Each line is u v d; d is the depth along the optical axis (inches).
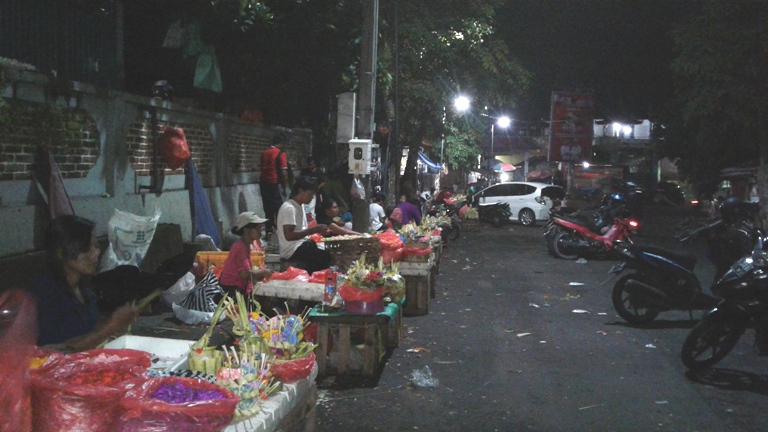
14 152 270.2
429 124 938.7
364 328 235.6
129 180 365.1
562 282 459.8
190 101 473.1
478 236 824.9
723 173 1170.0
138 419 95.8
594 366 253.4
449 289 426.0
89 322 145.6
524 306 370.3
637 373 245.3
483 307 366.6
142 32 503.8
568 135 1665.8
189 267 312.2
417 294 343.6
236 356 134.2
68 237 139.3
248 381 119.0
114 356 113.7
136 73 517.7
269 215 497.0
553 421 196.7
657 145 1437.0
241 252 274.1
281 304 277.0
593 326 321.7
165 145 390.6
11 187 266.7
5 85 257.3
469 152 1143.6
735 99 762.8
